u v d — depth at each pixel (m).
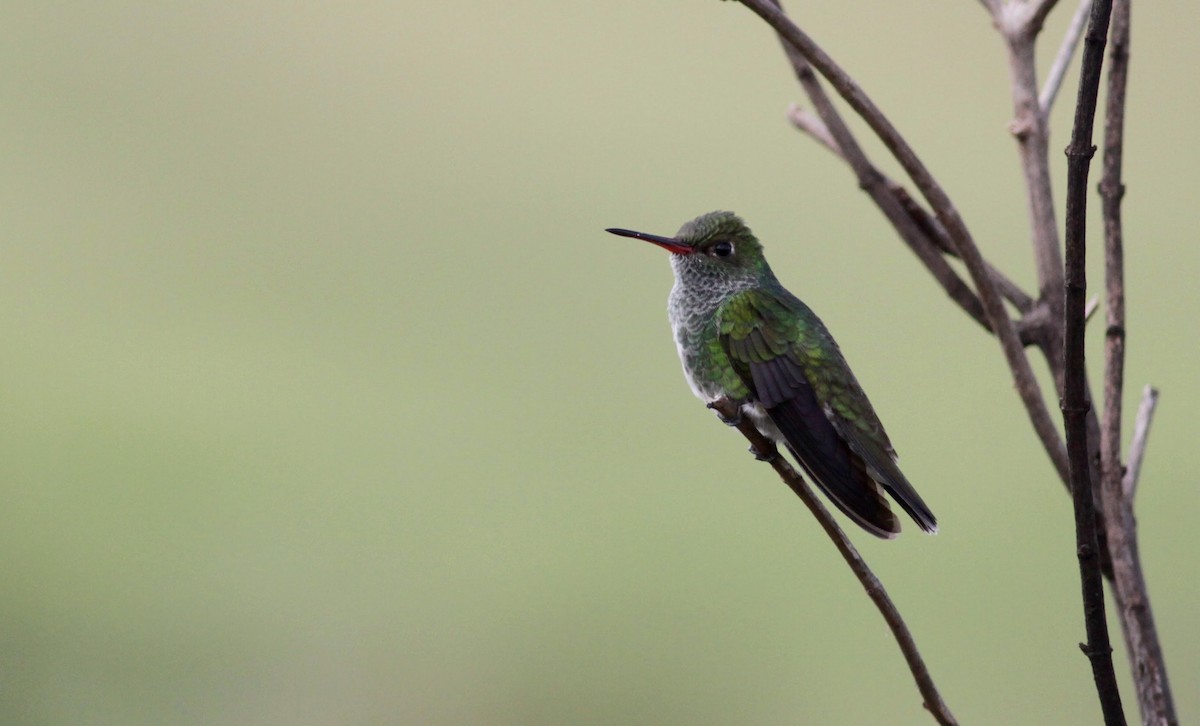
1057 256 3.58
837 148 3.59
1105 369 3.55
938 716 3.53
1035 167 3.58
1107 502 3.55
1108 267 3.55
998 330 3.56
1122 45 3.55
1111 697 3.51
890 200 3.59
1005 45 3.59
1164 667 3.54
